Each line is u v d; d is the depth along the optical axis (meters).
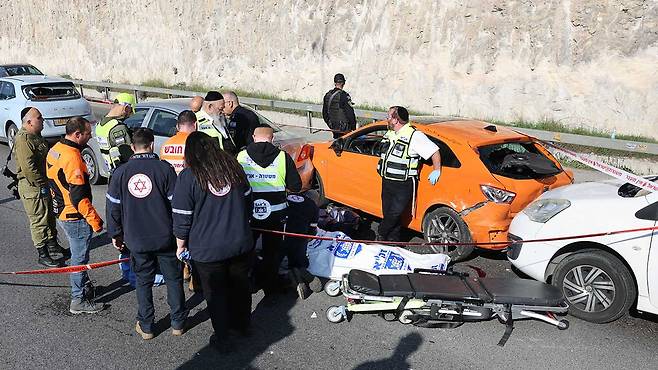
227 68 19.89
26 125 6.09
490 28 13.30
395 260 5.54
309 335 4.77
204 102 6.04
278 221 4.98
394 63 15.14
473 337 4.72
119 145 5.86
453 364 4.32
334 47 16.53
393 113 6.24
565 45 12.22
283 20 17.84
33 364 4.31
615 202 4.91
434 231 6.37
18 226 7.67
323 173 7.85
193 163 4.12
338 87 10.00
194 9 20.61
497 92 13.23
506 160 6.11
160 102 8.36
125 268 5.62
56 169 4.79
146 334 4.69
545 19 12.43
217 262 4.24
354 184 7.42
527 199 5.98
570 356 4.43
